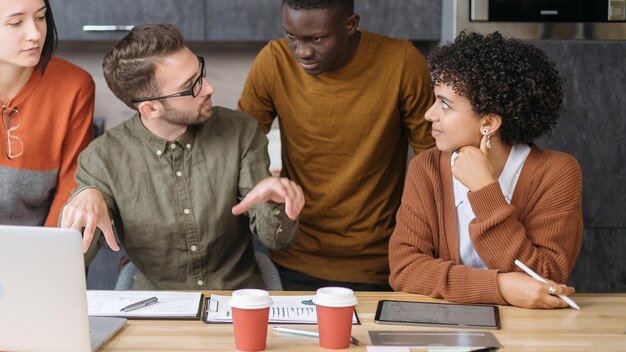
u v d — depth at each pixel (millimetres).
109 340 1590
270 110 2650
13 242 1434
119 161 2205
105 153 2211
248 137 2289
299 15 2316
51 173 2441
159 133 2213
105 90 3672
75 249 1435
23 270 1444
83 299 1460
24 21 2207
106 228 1953
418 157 2150
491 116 1972
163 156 2203
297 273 2621
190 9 3303
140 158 2209
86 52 3660
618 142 3109
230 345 1562
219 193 2221
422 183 2092
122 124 2266
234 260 2283
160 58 2117
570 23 3072
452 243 2045
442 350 1538
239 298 1506
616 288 3176
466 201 2035
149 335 1623
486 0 3045
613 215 3139
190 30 3311
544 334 1642
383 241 2596
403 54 2529
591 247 3154
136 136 2230
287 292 1944
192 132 2236
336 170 2557
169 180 2209
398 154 2637
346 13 2363
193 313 1756
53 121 2414
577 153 3107
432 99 2561
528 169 2020
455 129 1986
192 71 2141
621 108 3096
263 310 1511
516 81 1959
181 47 2148
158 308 1789
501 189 1965
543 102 1999
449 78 1965
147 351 1527
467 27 3059
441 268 1922
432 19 3271
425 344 1571
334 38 2354
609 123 3100
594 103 3090
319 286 2604
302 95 2541
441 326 1690
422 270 1963
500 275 1861
